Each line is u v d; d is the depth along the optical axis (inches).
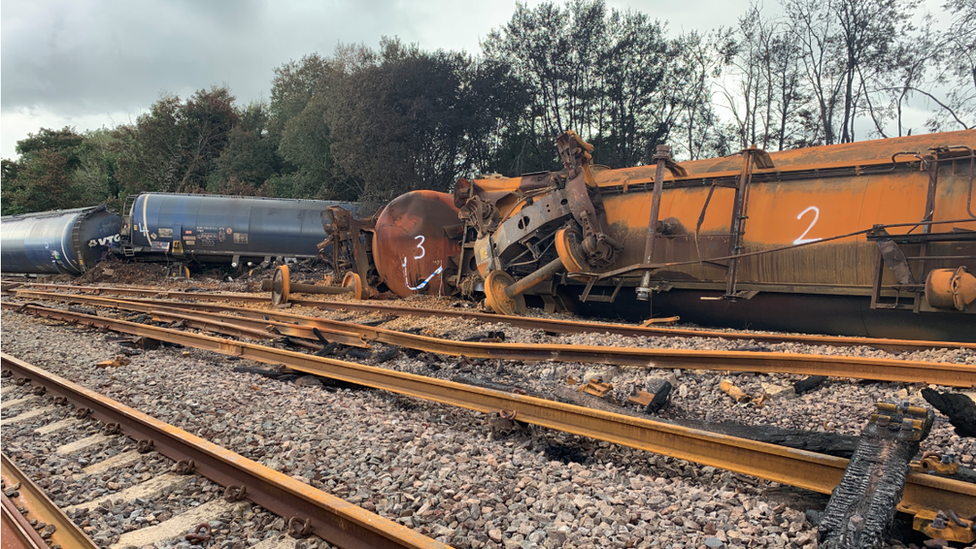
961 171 326.6
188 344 416.5
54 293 839.1
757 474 158.6
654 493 160.1
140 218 1154.7
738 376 257.8
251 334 436.8
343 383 311.0
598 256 463.5
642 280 416.8
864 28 1079.6
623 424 190.1
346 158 1357.0
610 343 347.3
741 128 1216.2
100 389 303.4
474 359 339.0
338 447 202.1
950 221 299.1
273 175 1883.6
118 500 172.4
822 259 369.7
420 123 1290.6
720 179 426.0
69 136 2770.7
